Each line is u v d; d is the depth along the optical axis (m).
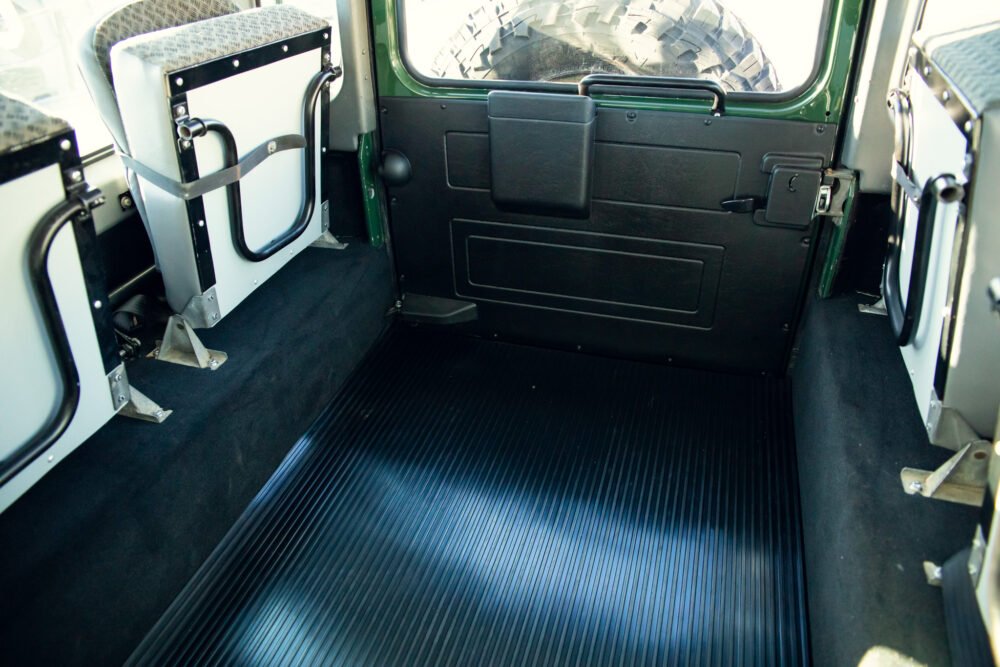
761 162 2.28
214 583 1.94
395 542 2.07
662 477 2.27
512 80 2.45
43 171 1.35
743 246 2.44
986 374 1.44
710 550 2.02
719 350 2.67
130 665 1.73
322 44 2.18
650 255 2.55
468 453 2.38
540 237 2.65
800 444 2.28
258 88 1.98
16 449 1.49
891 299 1.83
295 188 2.35
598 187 2.48
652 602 1.89
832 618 1.55
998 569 1.11
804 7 2.08
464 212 2.70
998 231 1.26
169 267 2.04
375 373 2.73
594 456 2.36
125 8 1.92
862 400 1.92
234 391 2.05
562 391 2.65
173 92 1.70
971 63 1.38
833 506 1.71
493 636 1.82
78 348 1.57
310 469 2.30
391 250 2.89
